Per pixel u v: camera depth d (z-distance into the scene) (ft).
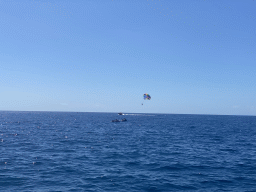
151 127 278.46
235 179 67.82
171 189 59.21
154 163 85.92
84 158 93.81
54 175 70.08
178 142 143.43
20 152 104.99
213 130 244.42
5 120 411.95
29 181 64.23
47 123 341.62
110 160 90.48
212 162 88.69
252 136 186.80
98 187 60.08
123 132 210.79
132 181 65.05
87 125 308.81
